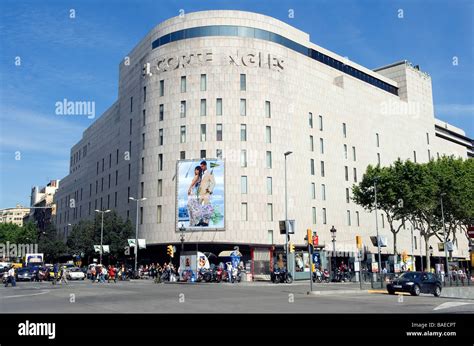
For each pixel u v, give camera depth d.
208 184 63.00
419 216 59.53
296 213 67.75
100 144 98.75
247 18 68.19
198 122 64.69
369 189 59.69
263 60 67.12
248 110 65.19
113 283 47.62
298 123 71.12
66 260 104.62
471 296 36.50
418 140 98.38
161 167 65.69
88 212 103.25
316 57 78.69
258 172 64.31
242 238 62.19
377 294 30.81
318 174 73.00
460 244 104.31
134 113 78.56
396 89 98.38
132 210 74.88
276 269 47.75
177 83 66.44
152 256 70.06
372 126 86.50
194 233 62.31
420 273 31.98
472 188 58.81
